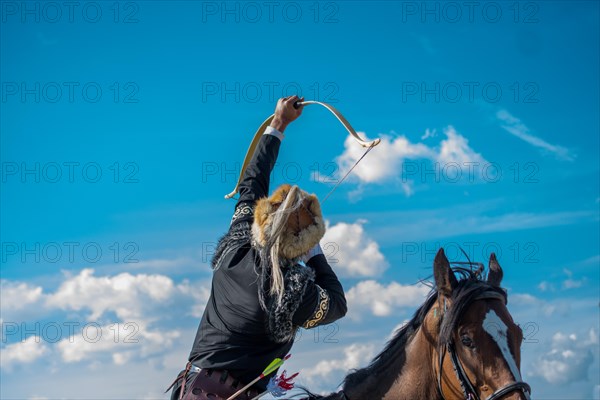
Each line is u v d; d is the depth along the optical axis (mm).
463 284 4215
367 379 4469
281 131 4656
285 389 4043
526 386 3912
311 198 4141
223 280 4184
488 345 3992
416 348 4348
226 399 4082
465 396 4031
